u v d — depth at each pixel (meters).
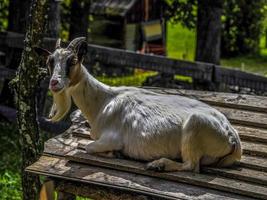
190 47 37.56
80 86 7.12
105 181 6.64
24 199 9.34
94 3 29.44
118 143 7.04
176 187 6.44
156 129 6.85
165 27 31.03
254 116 8.10
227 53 34.44
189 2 20.48
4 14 21.28
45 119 15.30
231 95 8.83
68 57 6.78
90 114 7.27
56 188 7.14
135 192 6.54
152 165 6.66
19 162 13.99
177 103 7.07
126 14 29.89
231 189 6.33
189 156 6.67
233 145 6.78
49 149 7.45
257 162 6.94
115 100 7.20
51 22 16.84
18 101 9.09
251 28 27.73
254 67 31.38
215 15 18.45
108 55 16.94
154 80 21.23
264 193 6.23
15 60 17.28
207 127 6.62
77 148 7.42
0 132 15.98
